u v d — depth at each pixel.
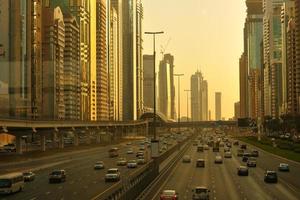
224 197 63.59
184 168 112.12
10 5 184.25
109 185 79.19
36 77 198.38
